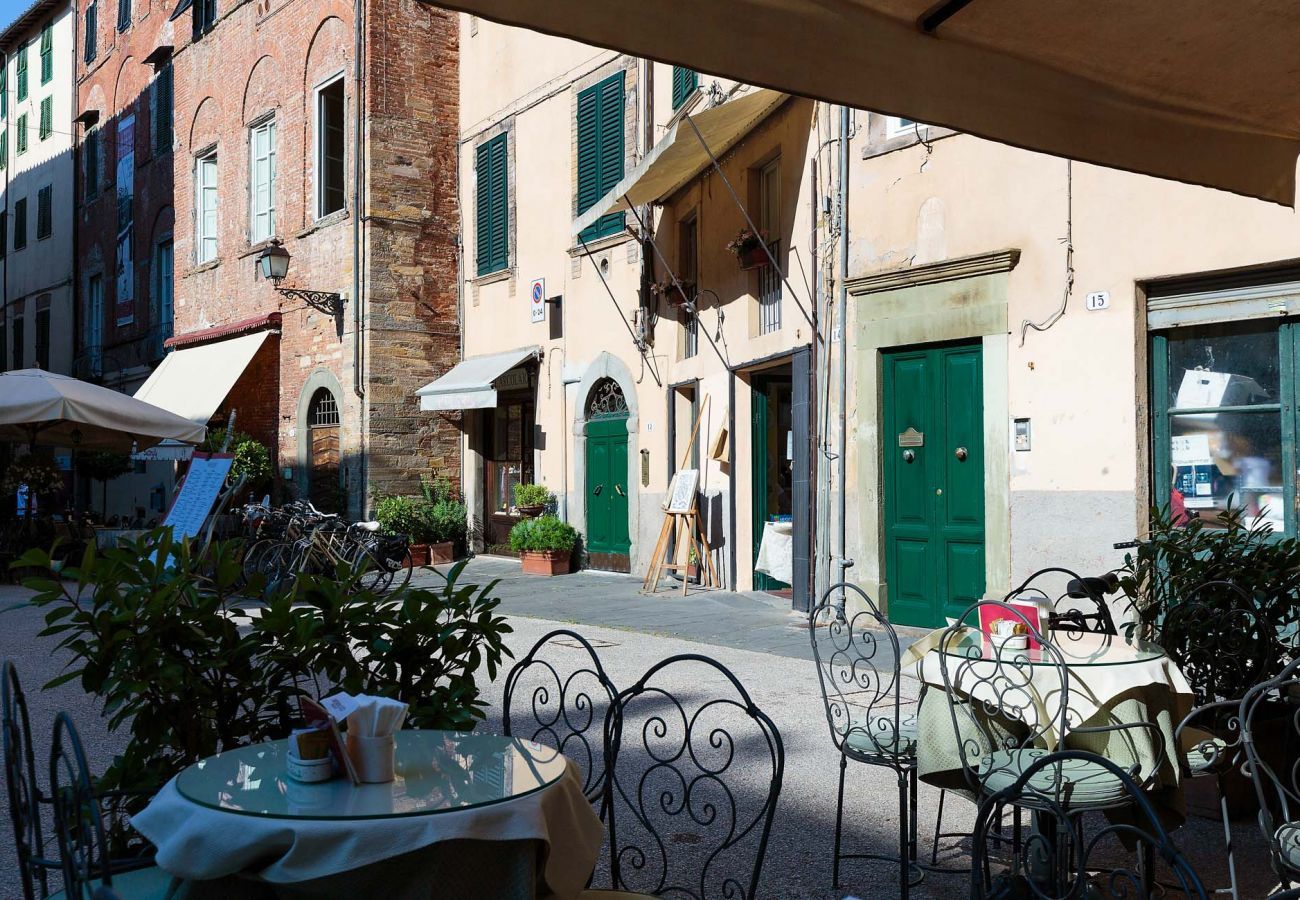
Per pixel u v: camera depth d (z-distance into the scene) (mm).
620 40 2586
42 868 2791
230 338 20906
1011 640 3854
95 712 6879
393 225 17844
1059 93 3578
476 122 18062
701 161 12586
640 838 4613
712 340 13094
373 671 3574
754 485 12711
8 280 33062
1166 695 3697
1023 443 8688
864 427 10000
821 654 8617
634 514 14719
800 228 10977
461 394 16656
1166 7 3232
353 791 2529
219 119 21672
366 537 13453
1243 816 4820
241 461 18125
